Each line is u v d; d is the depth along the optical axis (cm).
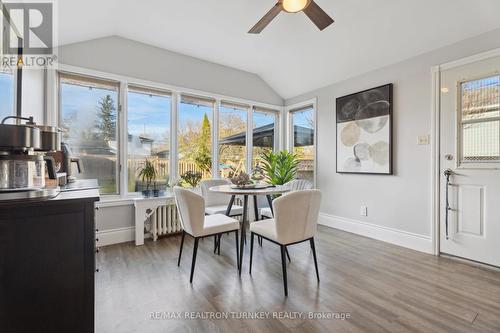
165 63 351
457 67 257
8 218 101
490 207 239
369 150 336
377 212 330
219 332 149
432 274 227
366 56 321
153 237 323
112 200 309
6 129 107
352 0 243
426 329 151
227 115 420
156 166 349
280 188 271
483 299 184
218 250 278
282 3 188
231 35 316
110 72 310
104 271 232
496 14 222
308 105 435
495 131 235
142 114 339
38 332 107
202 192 340
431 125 277
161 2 250
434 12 241
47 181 165
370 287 203
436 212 274
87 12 239
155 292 195
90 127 304
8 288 101
